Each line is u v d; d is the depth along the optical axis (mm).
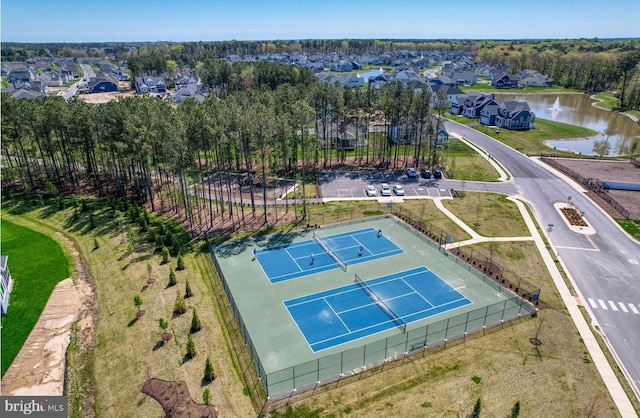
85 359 31812
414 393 27766
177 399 27219
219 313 36375
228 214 58000
